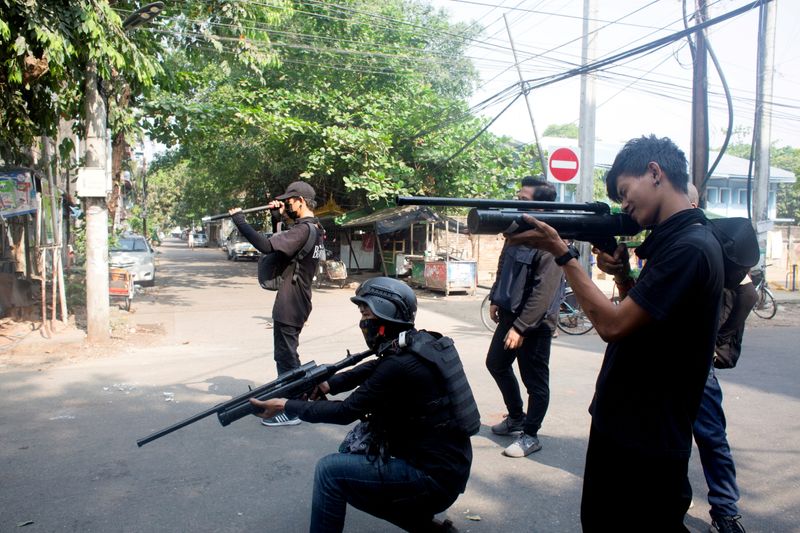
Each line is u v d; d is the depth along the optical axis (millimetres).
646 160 1881
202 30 10492
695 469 4086
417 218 16453
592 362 7277
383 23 18531
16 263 11281
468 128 17406
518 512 3410
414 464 2400
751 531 3232
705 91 10289
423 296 15047
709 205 29094
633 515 1891
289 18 15750
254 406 2596
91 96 7496
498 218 1886
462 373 2506
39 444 4336
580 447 4387
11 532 3107
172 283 17781
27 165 9250
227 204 26812
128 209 35531
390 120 16781
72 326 8703
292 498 3527
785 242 26703
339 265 16828
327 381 2727
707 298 1771
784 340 9305
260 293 15203
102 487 3648
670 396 1840
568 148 9391
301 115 17062
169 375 6375
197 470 3908
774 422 5059
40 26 6297
